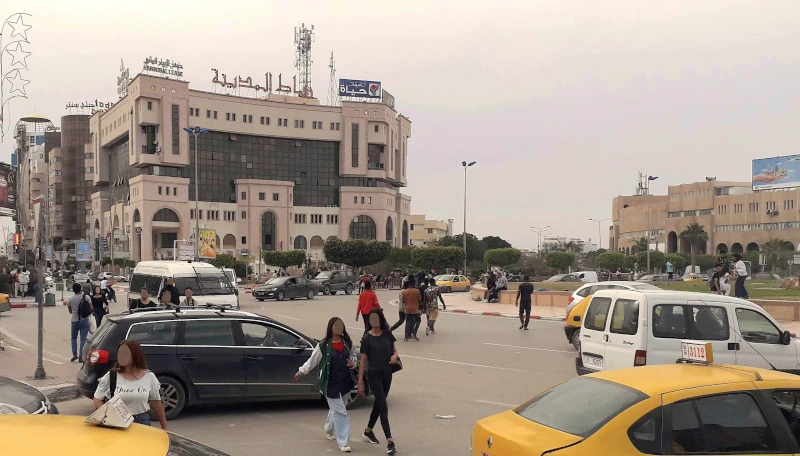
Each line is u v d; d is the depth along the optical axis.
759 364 9.75
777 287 40.22
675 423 4.28
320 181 118.88
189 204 104.19
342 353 7.86
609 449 4.13
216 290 24.27
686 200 115.25
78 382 9.26
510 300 36.38
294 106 115.38
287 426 9.09
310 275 77.88
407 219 133.00
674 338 9.63
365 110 119.50
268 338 10.04
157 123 99.31
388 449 7.64
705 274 73.44
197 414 9.81
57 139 142.25
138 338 9.32
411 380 12.95
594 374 5.16
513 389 11.95
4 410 6.51
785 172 93.62
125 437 2.74
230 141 110.69
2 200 28.86
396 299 44.31
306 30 127.31
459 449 7.88
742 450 4.32
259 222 109.75
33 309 33.88
